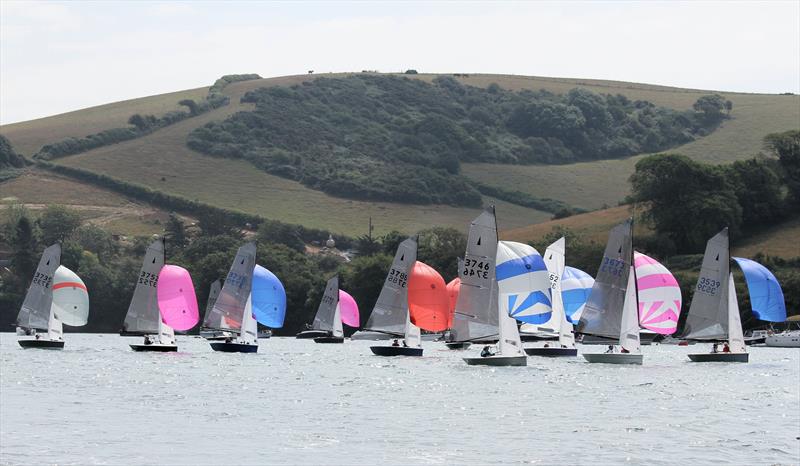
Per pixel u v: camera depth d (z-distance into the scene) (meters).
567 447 93.19
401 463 85.56
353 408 119.75
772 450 92.06
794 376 166.38
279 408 119.50
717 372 173.38
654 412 118.06
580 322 188.12
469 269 176.25
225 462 85.62
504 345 175.25
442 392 137.75
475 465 85.06
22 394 133.62
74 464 84.31
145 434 98.88
